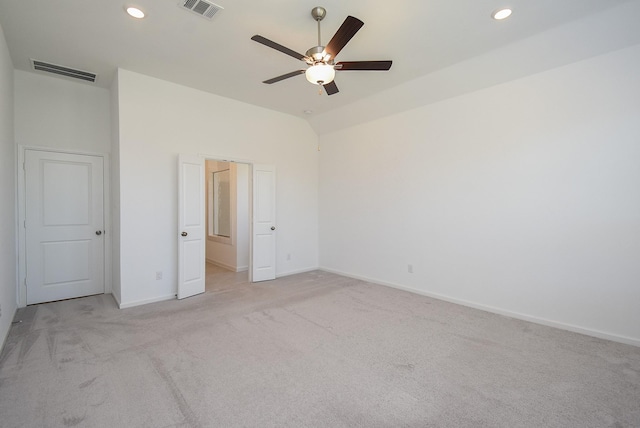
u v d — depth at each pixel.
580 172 2.90
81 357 2.39
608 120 2.74
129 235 3.60
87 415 1.74
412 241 4.28
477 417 1.74
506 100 3.35
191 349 2.54
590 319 2.86
